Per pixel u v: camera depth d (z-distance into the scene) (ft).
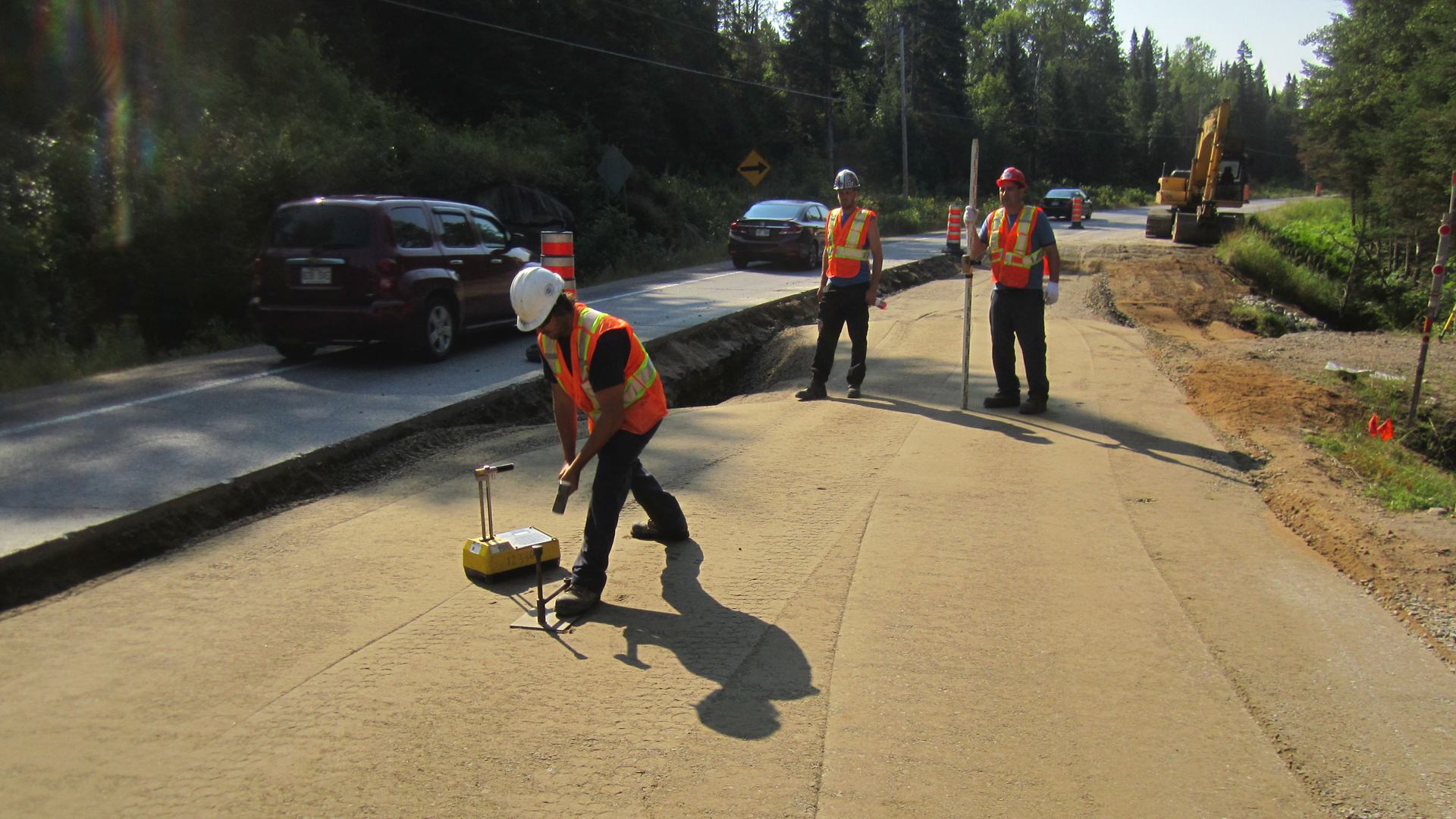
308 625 13.26
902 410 26.94
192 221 43.34
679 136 138.41
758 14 231.30
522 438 24.11
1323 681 11.76
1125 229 127.75
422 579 14.96
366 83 77.56
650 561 15.66
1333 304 73.82
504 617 13.58
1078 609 13.78
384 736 10.42
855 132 188.44
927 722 10.75
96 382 29.84
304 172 50.26
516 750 10.15
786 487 19.62
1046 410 26.63
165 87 53.78
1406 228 85.40
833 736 10.43
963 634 12.98
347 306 31.14
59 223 39.63
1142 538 16.76
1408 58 104.88
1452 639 12.91
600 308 46.14
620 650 12.51
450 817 9.02
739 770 9.80
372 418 24.32
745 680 11.70
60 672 11.91
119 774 9.74
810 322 49.65
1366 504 19.06
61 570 15.03
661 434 24.26
